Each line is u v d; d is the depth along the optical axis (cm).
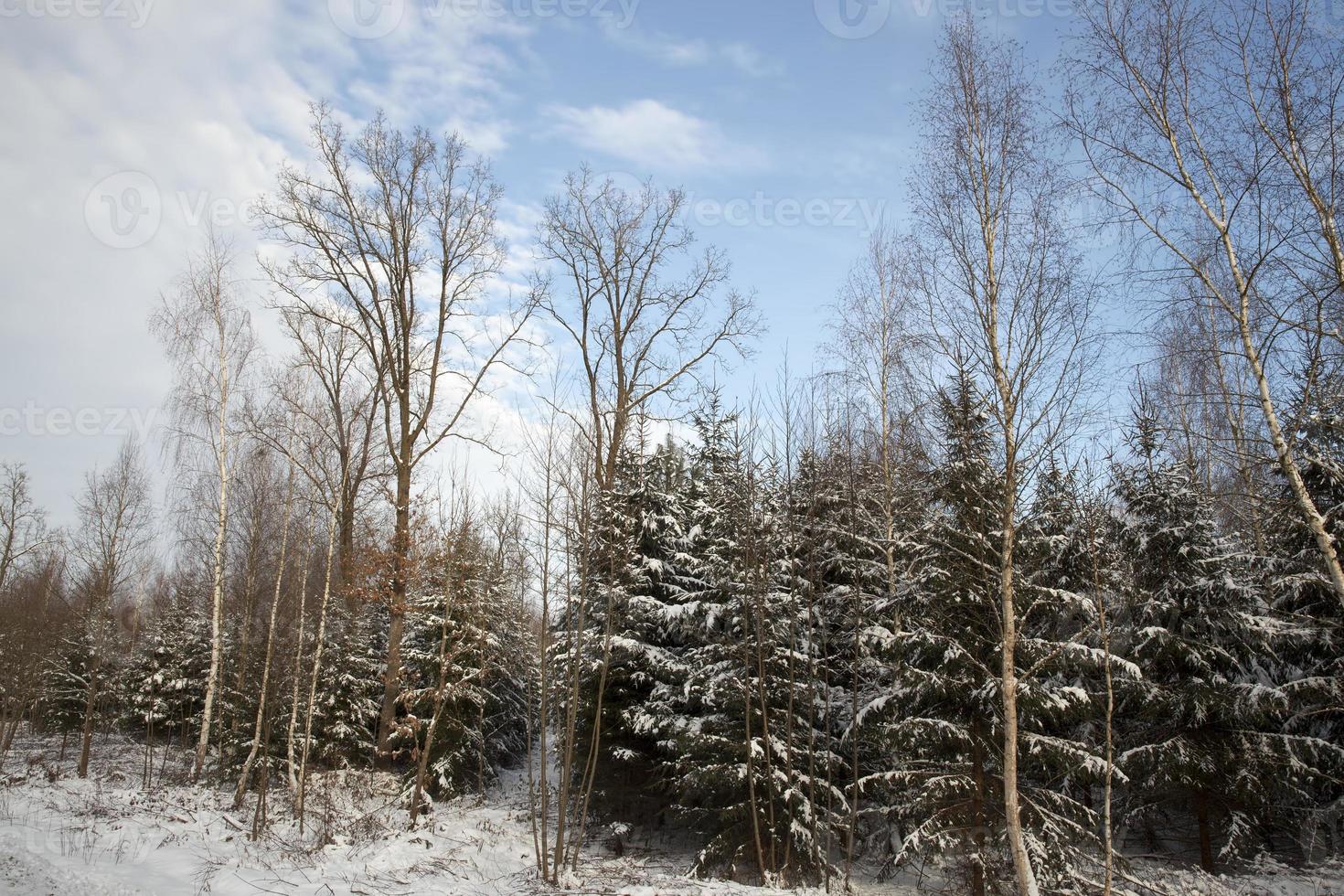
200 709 3167
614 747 1958
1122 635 1789
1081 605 1506
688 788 1844
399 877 1455
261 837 1631
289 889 1323
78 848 1411
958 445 1446
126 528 2953
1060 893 1330
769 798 1689
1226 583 1659
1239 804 1644
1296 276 1120
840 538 1886
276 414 2436
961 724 1482
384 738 2252
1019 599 1443
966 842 1437
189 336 2317
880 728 1573
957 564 1434
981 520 1412
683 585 2133
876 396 1994
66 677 3209
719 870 1761
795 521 1803
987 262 1275
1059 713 1483
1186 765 1573
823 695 1853
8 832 1470
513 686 2725
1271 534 1758
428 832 1812
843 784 1802
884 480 1942
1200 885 1489
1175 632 1717
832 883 1628
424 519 2211
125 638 3709
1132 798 1716
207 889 1266
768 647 1822
